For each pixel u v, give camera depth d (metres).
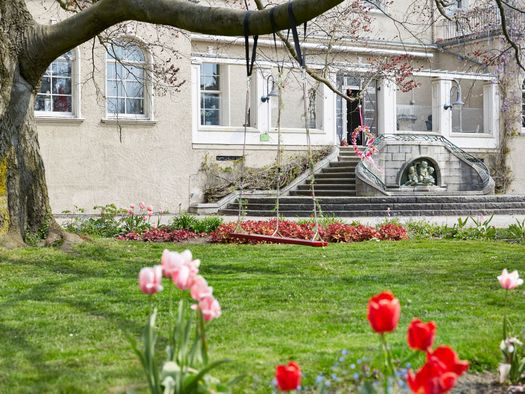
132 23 22.61
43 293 8.03
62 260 10.62
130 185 23.52
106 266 10.30
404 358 4.89
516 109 30.14
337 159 26.88
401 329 6.06
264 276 9.38
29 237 11.80
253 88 26.23
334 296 7.81
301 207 22.45
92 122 22.84
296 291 8.12
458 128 30.72
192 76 24.72
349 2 27.48
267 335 5.85
